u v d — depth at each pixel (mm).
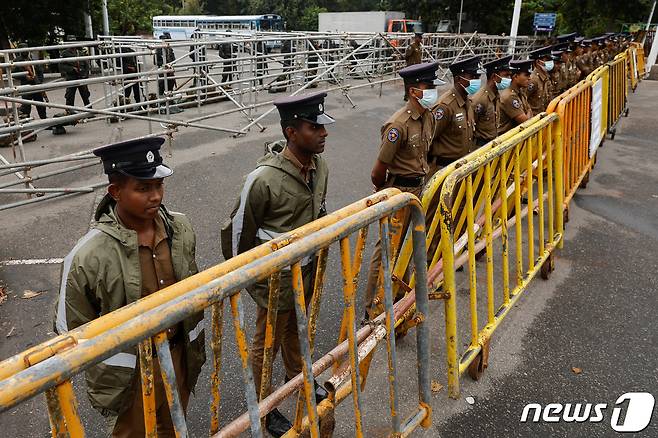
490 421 2855
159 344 1322
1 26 19109
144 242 1893
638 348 3533
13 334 3545
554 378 3219
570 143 5020
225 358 3334
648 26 27594
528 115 5832
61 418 1171
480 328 3697
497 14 36062
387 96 14211
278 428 2674
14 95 5836
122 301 1797
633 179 7410
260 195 2418
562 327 3748
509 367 3309
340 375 2270
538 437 2754
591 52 12547
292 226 2512
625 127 10977
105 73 10820
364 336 2352
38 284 4195
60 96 13484
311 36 11570
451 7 36844
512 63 5625
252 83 11055
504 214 3371
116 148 1740
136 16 28891
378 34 14094
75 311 1771
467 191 2844
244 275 1465
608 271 4625
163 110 10727
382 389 3084
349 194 6547
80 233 5215
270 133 9609
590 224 5715
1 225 5363
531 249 3883
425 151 3764
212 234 5172
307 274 2611
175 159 7746
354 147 8844
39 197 6020
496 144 3150
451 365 2895
